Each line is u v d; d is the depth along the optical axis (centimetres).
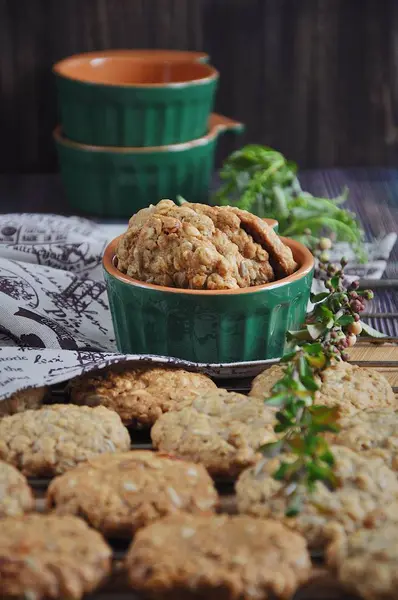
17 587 52
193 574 52
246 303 69
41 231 94
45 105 137
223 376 72
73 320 80
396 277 97
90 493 58
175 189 118
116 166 115
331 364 69
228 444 62
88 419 64
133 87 110
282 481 58
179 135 116
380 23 137
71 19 133
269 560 53
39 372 67
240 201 104
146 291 70
